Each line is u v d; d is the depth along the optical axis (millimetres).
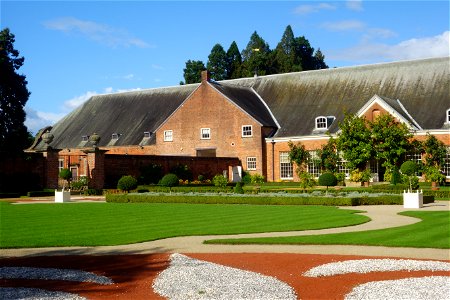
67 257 14117
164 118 61750
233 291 10164
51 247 15828
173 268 12383
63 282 11188
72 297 9906
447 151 44656
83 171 50844
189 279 11211
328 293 10125
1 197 38438
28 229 19516
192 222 21531
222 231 18781
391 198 30188
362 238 16609
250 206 29891
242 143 54375
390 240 16141
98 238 17312
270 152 53281
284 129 53625
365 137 45594
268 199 31656
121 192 40438
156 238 17281
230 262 13258
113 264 13086
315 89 55938
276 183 49219
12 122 62625
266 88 60062
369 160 46781
